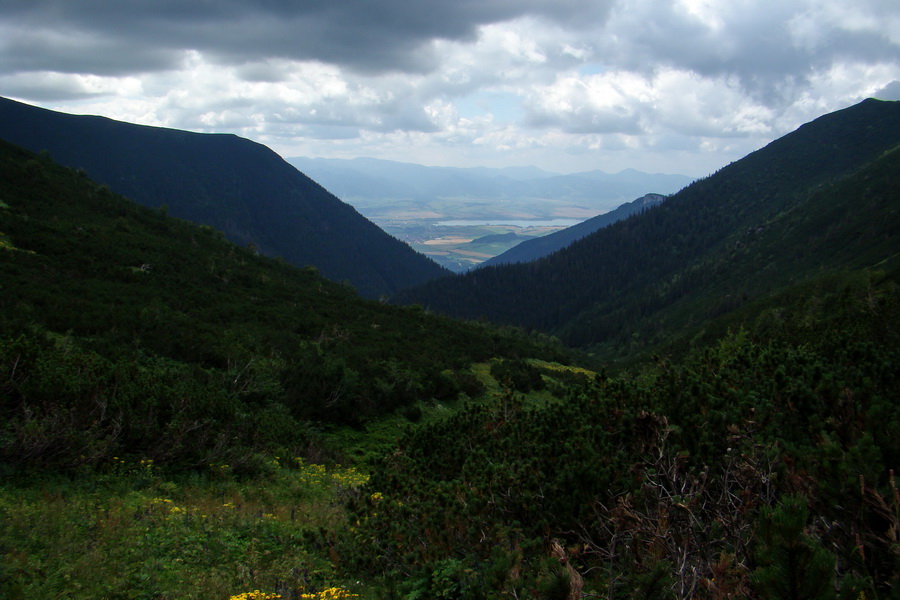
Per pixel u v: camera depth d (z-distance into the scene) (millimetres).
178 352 15391
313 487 9617
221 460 9047
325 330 23547
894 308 9734
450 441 7664
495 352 31094
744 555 2906
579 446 4957
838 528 2895
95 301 18359
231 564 5238
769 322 30188
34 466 6648
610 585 3160
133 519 5742
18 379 7824
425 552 4832
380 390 16906
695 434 4609
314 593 4742
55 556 4512
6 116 195750
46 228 25812
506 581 3186
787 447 3557
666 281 181625
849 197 148500
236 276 31141
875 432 3832
